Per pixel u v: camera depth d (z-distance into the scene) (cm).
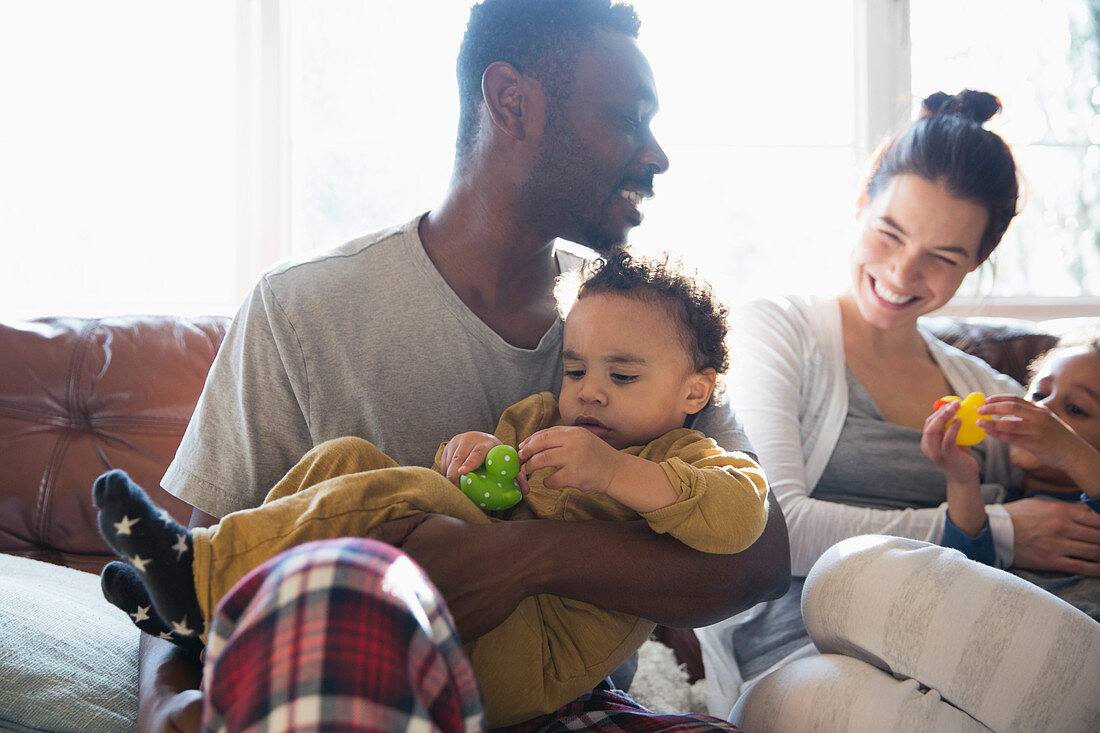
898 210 138
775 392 142
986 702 93
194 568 72
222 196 213
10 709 91
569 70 102
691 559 90
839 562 106
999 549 131
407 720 52
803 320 151
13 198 205
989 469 150
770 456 137
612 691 107
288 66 212
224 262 214
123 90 209
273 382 101
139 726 81
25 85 205
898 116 226
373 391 103
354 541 58
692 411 111
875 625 98
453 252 110
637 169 106
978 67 228
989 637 94
